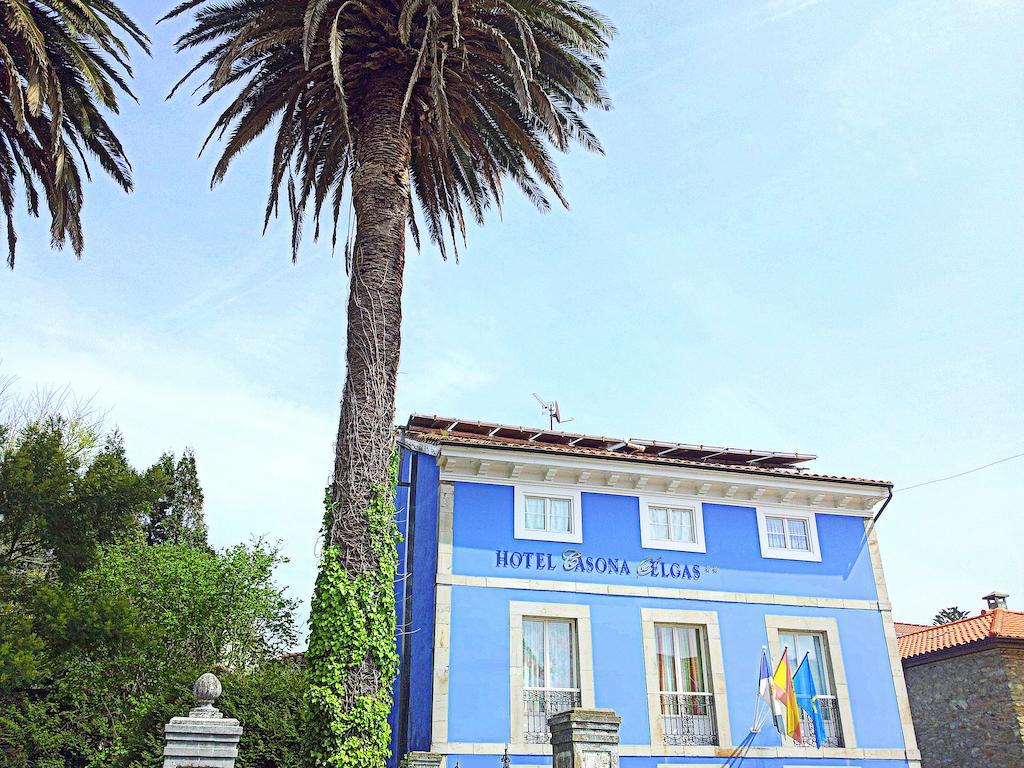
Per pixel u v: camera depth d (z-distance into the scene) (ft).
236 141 46.93
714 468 63.36
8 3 40.37
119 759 47.44
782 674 56.95
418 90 44.06
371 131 42.70
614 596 58.90
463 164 51.75
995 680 66.03
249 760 44.45
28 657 39.81
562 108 50.60
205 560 75.97
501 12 43.91
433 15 40.65
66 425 82.33
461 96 45.96
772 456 69.31
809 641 62.80
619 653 57.36
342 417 37.60
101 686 61.98
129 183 53.36
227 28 46.44
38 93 40.60
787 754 57.62
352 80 44.11
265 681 49.37
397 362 39.01
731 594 61.46
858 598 64.39
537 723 54.54
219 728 31.14
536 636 57.06
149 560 74.49
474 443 58.75
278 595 77.41
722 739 56.95
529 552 58.44
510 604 56.59
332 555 34.94
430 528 58.18
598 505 61.46
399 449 62.13
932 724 71.05
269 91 46.11
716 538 63.10
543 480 60.90
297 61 45.57
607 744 30.91
